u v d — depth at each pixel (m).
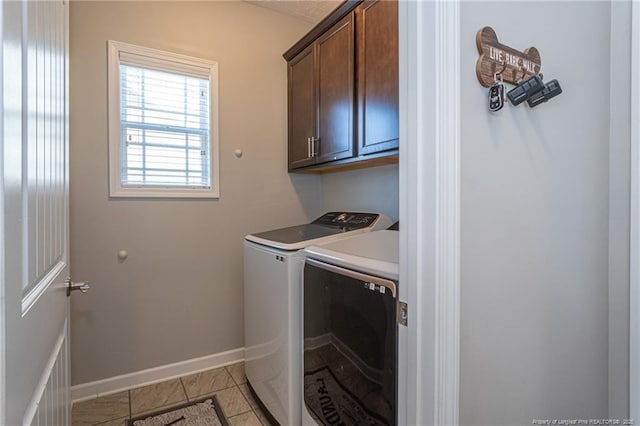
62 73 0.90
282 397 1.48
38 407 0.63
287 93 2.45
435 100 0.65
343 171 2.44
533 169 0.89
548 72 0.94
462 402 0.71
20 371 0.52
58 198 0.85
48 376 0.73
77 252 1.80
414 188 0.69
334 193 2.54
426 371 0.68
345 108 1.84
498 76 0.76
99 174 1.84
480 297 0.75
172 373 2.08
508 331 0.83
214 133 2.18
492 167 0.77
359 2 1.71
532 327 0.90
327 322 1.25
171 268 2.07
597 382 1.15
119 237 1.91
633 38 1.12
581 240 1.07
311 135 2.17
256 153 2.35
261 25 2.34
